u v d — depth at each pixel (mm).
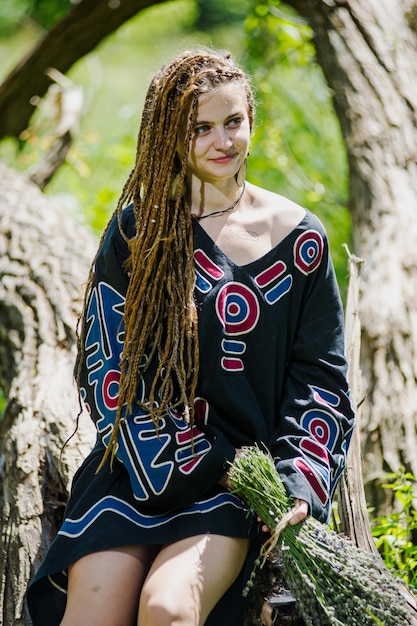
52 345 6336
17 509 4945
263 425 3746
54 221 7816
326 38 9258
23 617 4352
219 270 3766
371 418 5766
